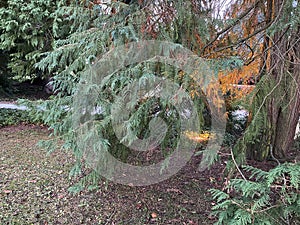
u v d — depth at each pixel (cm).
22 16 443
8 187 283
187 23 226
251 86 263
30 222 227
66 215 239
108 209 251
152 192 278
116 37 213
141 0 224
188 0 224
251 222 149
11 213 238
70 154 378
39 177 308
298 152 306
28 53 496
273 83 226
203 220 236
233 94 267
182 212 248
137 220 236
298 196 152
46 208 248
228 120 263
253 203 156
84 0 247
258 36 253
